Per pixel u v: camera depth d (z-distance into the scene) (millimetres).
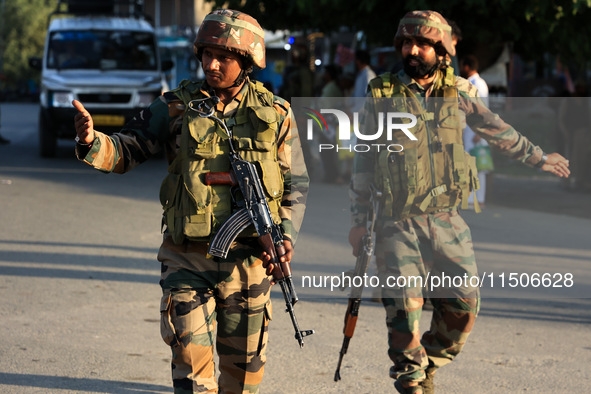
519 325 19094
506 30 37562
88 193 37906
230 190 10461
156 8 153000
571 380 15414
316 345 17188
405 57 12039
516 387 15000
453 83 12258
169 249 10602
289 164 10953
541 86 56188
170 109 10555
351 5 38344
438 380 15320
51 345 16609
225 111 10586
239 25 10312
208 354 10367
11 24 180000
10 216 31469
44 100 50719
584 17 38625
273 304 20344
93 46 53719
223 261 10438
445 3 35000
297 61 43312
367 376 15430
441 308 12539
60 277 22297
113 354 16188
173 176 10539
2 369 15156
